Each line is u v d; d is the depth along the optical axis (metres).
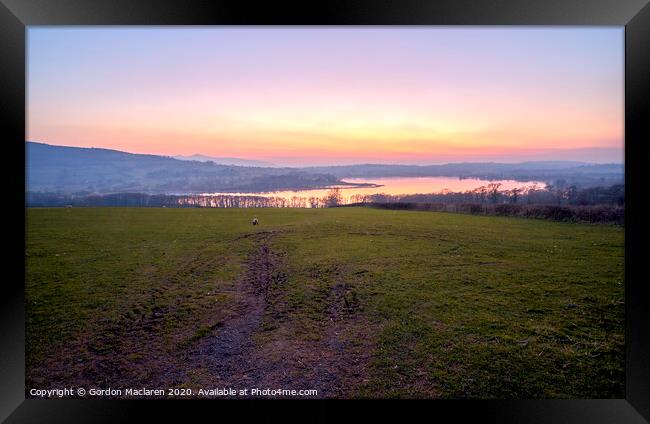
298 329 9.10
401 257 13.88
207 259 13.95
